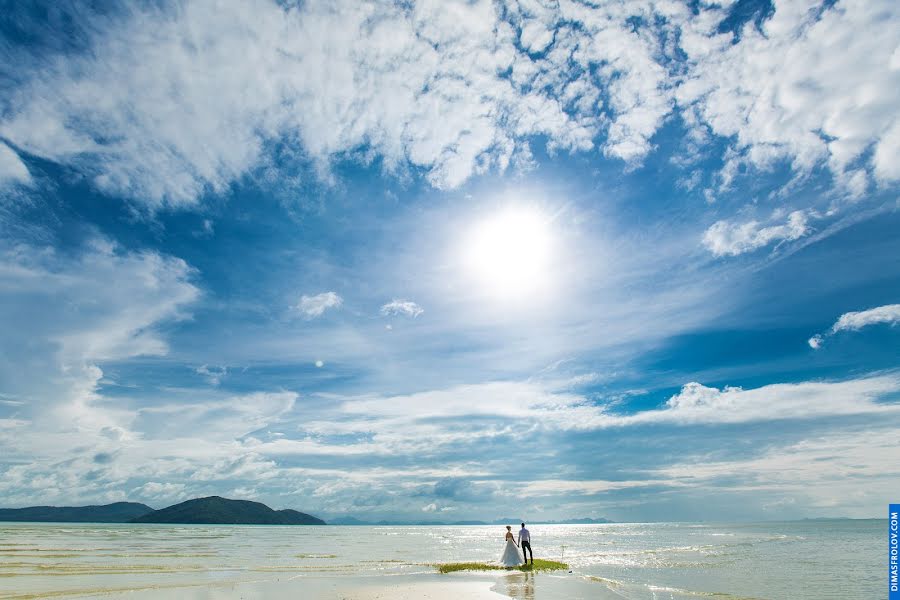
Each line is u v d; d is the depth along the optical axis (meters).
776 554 60.72
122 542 78.12
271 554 59.41
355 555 60.53
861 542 91.62
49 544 66.25
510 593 25.94
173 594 24.58
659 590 28.28
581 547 83.31
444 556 60.22
